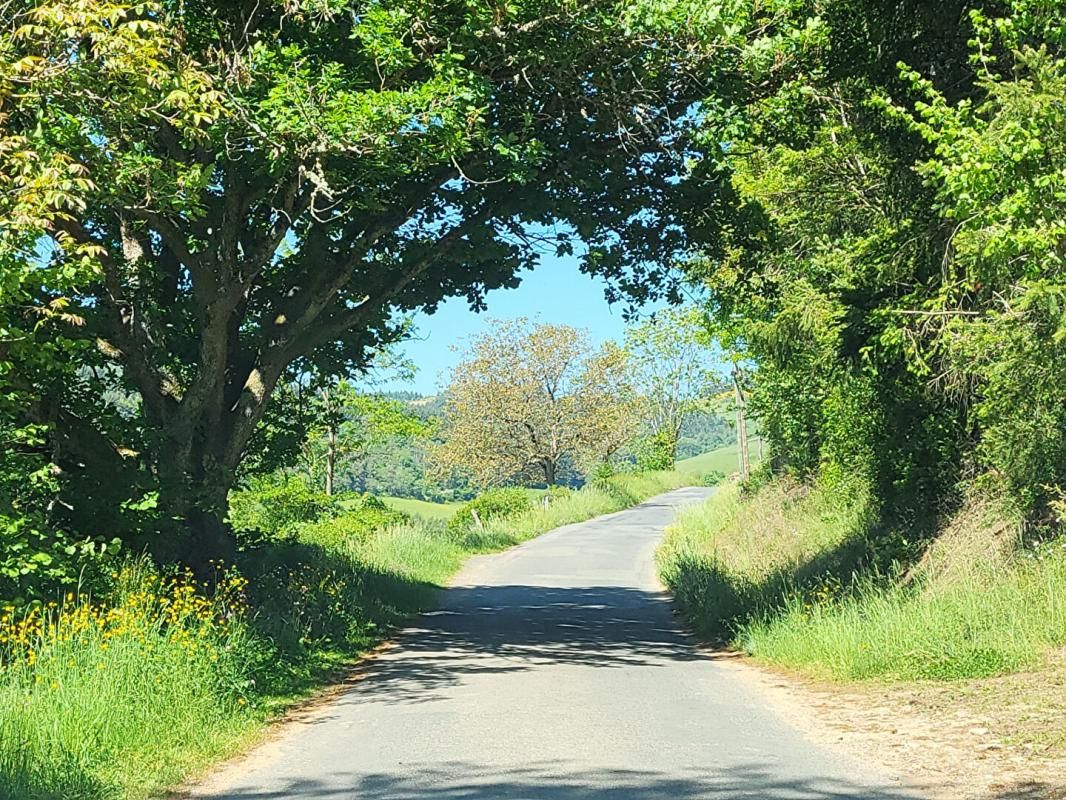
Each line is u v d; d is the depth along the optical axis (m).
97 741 8.11
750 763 7.87
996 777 7.25
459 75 13.78
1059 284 9.57
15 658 10.15
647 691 11.66
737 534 33.62
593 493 67.81
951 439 18.78
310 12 14.06
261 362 17.39
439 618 20.28
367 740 9.08
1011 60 12.79
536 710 10.40
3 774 6.77
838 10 15.18
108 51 12.05
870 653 12.20
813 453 32.16
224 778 7.83
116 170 12.82
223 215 15.63
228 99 13.58
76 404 15.08
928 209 15.16
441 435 78.44
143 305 16.48
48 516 13.84
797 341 21.58
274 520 35.16
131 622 10.61
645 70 15.24
